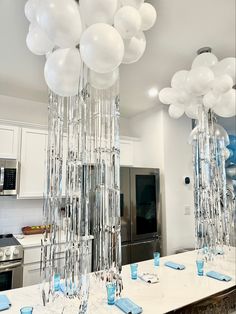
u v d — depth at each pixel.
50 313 1.09
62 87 1.11
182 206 3.16
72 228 1.16
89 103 1.22
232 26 1.59
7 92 2.69
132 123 3.65
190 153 3.35
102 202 1.25
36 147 2.63
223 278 1.50
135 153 3.48
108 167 1.25
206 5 1.39
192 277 1.55
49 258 1.18
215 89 1.62
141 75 2.30
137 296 1.27
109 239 1.25
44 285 1.17
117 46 0.95
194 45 1.82
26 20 1.50
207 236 1.98
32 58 1.96
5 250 2.12
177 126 3.26
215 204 2.02
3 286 2.08
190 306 1.19
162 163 3.08
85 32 0.97
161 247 2.92
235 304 1.38
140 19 1.08
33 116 2.95
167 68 2.17
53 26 0.92
